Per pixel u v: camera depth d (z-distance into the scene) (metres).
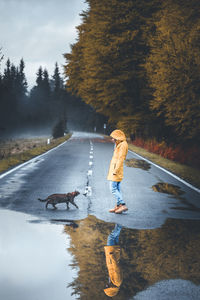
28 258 3.99
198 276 3.58
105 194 8.30
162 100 16.03
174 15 17.44
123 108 29.95
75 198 7.76
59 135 56.88
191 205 7.38
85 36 35.88
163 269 3.75
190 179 11.30
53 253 4.17
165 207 7.11
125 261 3.96
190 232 5.29
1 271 3.60
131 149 26.58
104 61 28.33
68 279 3.42
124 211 6.52
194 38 15.38
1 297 3.02
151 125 26.36
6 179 10.62
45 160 16.98
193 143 20.28
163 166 15.27
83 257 4.05
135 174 12.31
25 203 7.11
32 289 3.19
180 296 3.12
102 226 5.49
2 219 5.77
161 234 5.13
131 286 3.29
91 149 25.80
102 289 3.21
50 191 8.55
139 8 27.25
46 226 5.39
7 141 47.69
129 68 28.38
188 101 15.07
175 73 14.94
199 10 17.70
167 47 15.84
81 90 34.16
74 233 5.04
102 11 28.03
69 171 12.70
